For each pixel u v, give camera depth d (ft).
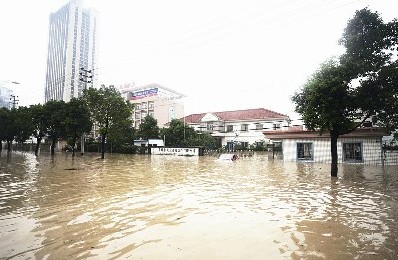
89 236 17.20
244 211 23.95
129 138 161.27
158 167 66.85
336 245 15.97
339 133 49.42
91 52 324.60
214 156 120.98
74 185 36.91
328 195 31.45
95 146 163.73
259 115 169.27
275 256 14.33
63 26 306.55
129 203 26.61
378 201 28.22
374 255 14.55
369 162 76.79
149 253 14.58
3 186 35.50
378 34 44.24
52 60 313.73
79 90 298.15
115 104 97.76
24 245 15.58
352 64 45.01
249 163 82.33
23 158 95.40
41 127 115.14
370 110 47.01
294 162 86.99
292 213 23.35
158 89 231.91
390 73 43.80
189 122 187.52
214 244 16.03
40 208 24.20
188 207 25.30
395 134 59.06
